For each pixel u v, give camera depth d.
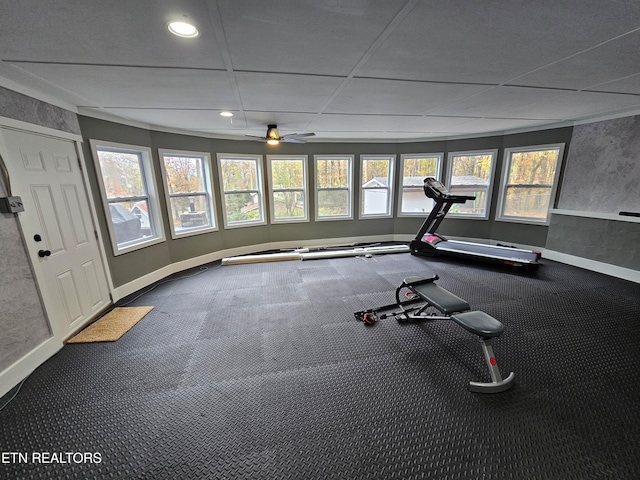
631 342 2.40
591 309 2.97
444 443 1.54
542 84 2.41
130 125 3.52
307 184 5.70
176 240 4.36
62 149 2.63
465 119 3.86
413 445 1.53
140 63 1.82
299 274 4.23
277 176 5.56
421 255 5.11
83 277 2.84
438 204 4.79
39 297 2.27
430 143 5.75
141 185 3.84
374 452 1.50
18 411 1.80
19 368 2.05
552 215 4.62
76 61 1.77
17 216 2.12
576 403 1.79
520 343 2.41
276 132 4.02
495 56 1.84
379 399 1.86
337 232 6.10
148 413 1.77
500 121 4.11
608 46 1.71
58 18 1.29
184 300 3.37
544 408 1.76
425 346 2.42
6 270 2.02
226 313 3.05
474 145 5.38
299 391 1.94
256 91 2.46
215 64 1.87
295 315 2.99
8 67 1.85
